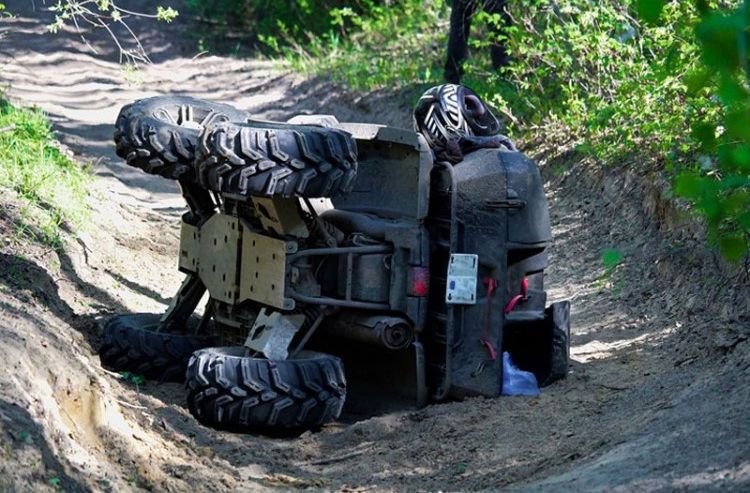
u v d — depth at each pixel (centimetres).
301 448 857
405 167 948
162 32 3684
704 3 440
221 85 3044
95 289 1191
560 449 790
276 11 3694
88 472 681
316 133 874
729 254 512
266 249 918
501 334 927
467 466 798
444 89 973
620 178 1482
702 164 1215
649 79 1388
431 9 2831
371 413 963
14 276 1067
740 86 432
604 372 967
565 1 1734
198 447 825
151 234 1539
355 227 941
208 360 884
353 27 3372
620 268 1275
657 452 702
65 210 1350
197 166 880
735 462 643
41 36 3444
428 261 930
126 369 995
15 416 668
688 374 889
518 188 925
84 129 2320
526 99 1862
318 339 992
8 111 1744
